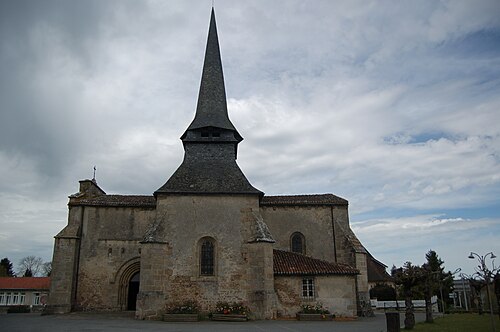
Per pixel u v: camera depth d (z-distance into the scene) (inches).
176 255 952.3
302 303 952.3
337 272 969.5
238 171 1077.1
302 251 1162.0
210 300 928.3
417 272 880.9
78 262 1104.8
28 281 2204.7
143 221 1144.8
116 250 1118.4
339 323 832.9
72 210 1142.3
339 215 1183.6
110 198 1200.2
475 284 1125.1
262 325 778.2
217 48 1258.0
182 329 686.5
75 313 1040.8
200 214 989.2
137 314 880.9
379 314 1163.3
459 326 781.9
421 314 1257.4
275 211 1190.9
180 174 1051.9
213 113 1144.2
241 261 956.0
